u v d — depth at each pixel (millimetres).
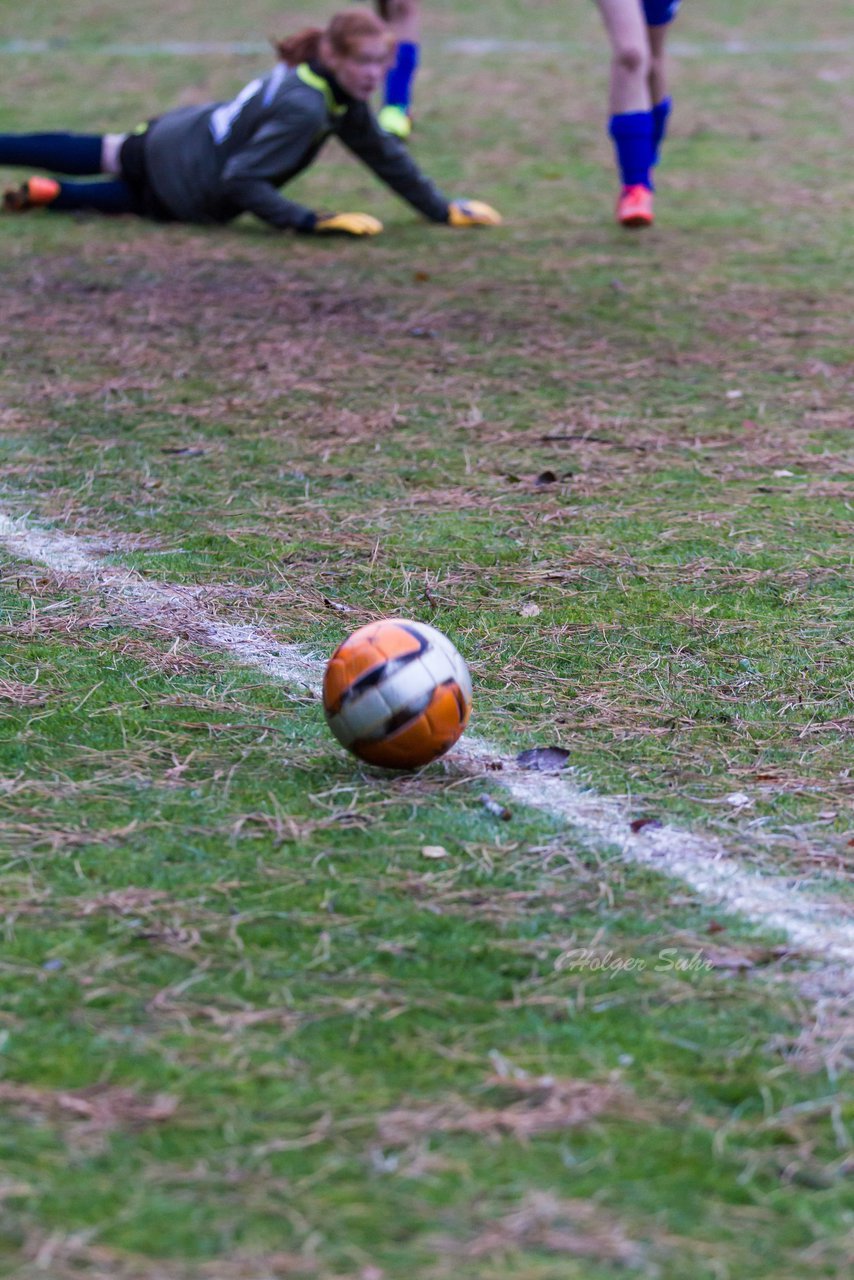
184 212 17000
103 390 11406
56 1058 4336
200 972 4773
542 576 8195
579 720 6648
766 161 20875
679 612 7781
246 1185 3854
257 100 16344
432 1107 4164
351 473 9812
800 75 28078
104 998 4625
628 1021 4582
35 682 6914
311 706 6773
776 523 9039
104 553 8477
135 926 5016
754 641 7449
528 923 5098
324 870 5410
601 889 5328
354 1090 4230
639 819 5828
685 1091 4262
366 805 5887
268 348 12539
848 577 8227
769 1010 4641
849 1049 4461
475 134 22547
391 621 6176
